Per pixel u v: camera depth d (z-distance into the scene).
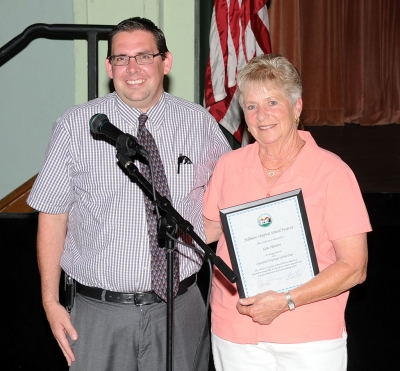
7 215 3.28
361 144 7.32
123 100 2.28
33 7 3.79
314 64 8.80
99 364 2.31
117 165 2.25
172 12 3.62
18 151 3.89
